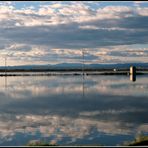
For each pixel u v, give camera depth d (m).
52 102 58.69
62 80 126.56
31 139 27.17
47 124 34.84
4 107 51.91
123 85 94.38
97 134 29.05
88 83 105.50
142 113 43.19
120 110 46.47
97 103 55.81
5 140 26.81
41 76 169.88
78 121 36.81
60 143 25.12
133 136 27.91
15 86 98.50
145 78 132.25
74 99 62.91
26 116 41.59
